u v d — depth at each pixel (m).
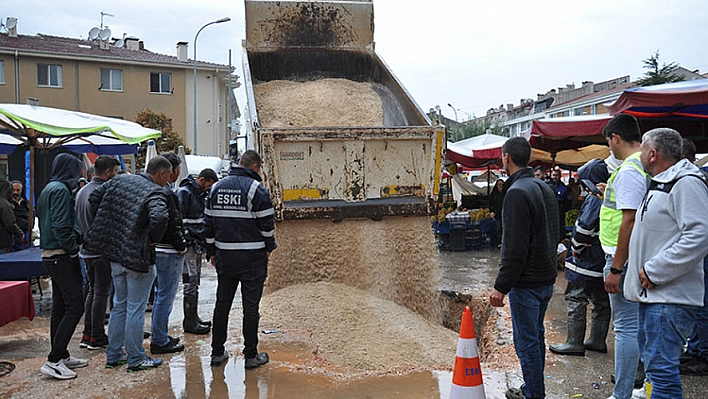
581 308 5.19
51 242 4.68
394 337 5.77
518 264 3.53
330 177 6.58
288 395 4.21
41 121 8.48
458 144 17.39
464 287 8.55
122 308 4.91
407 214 6.72
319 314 6.03
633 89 6.25
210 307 7.30
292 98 8.15
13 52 29.98
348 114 7.93
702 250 3.05
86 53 32.34
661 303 3.20
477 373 3.48
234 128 25.08
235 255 4.72
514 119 59.56
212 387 4.39
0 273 6.74
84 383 4.52
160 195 4.62
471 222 13.74
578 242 4.88
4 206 7.71
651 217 3.26
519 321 3.69
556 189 12.27
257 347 5.35
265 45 9.04
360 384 4.44
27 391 4.38
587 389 4.36
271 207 4.78
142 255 4.60
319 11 9.19
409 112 7.67
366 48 9.33
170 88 34.12
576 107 45.78
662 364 3.19
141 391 4.33
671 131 3.29
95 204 5.04
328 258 6.69
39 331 6.41
